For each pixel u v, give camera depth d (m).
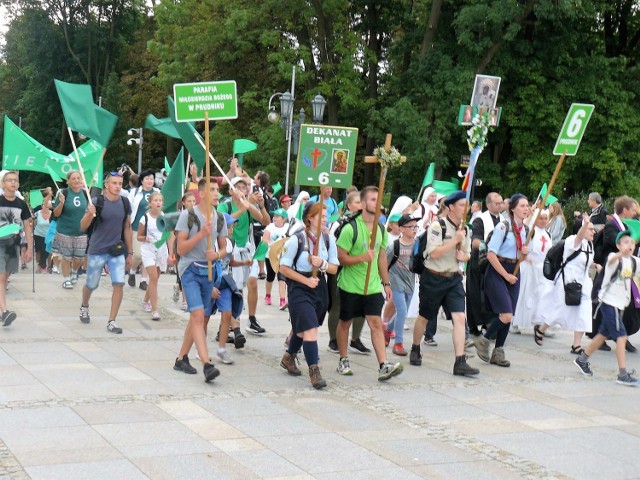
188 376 7.96
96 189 13.68
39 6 45.56
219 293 8.55
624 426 6.88
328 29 31.44
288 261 7.69
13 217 10.26
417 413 7.00
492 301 9.02
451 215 8.54
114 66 47.31
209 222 7.56
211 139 34.03
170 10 34.69
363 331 11.30
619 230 10.18
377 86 33.56
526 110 28.94
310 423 6.51
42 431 5.98
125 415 6.50
